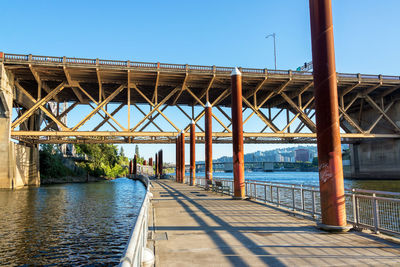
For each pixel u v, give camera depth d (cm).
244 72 5516
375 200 830
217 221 1065
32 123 6275
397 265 557
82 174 10100
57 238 1669
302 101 7244
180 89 5872
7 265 1218
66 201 3578
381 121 7438
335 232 862
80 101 6450
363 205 902
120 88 5547
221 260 602
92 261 1276
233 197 1923
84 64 4938
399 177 6850
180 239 789
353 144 8494
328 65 955
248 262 587
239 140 1939
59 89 5312
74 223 2138
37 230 1880
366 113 7912
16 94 5394
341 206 890
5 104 4806
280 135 5881
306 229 911
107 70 5066
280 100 7125
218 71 5475
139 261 468
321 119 945
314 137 6119
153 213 1272
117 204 3378
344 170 9075
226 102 7356
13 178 5056
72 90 6159
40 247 1480
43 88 5659
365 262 576
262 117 5972
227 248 695
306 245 715
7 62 4672
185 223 1028
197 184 3641
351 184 5962
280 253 648
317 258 607
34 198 3825
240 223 1020
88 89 6178
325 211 904
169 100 7069
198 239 788
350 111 8319
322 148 932
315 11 992
